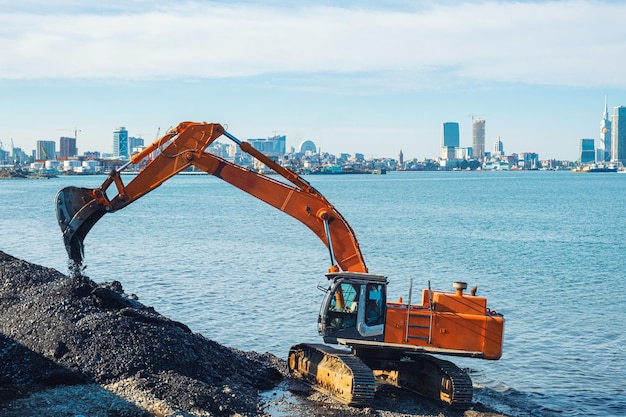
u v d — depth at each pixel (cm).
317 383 2428
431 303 2433
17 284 2747
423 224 9269
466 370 2791
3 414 1905
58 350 2241
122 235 7581
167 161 2567
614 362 2905
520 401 2459
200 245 6656
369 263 5547
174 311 3694
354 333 2391
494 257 5972
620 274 5078
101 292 2506
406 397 2439
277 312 3694
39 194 17200
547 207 13000
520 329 3416
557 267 5431
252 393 2300
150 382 2109
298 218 2595
